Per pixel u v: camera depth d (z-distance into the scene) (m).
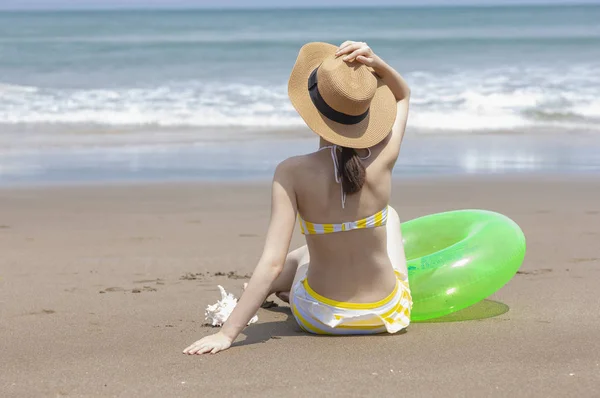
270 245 3.49
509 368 3.13
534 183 9.51
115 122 14.35
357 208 3.53
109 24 46.12
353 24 47.12
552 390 2.86
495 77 19.67
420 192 8.95
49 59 23.80
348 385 2.93
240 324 3.48
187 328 3.92
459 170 10.43
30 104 15.77
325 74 3.37
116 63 22.97
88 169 10.45
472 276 4.02
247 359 3.30
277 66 22.45
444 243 4.75
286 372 3.10
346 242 3.57
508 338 3.63
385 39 33.31
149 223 7.37
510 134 13.80
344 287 3.64
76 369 3.19
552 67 21.59
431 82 18.98
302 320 3.74
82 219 7.56
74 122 14.30
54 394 2.88
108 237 6.74
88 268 5.54
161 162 10.98
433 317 4.03
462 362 3.23
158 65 22.59
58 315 4.20
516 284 4.90
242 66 22.48
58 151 11.86
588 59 23.50
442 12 65.81
